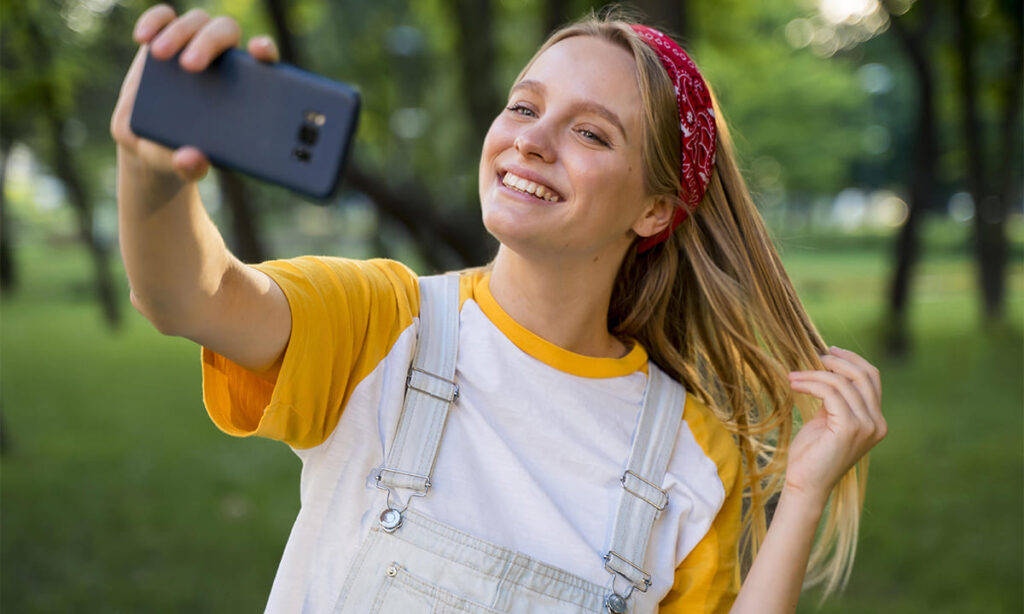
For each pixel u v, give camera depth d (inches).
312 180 31.2
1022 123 989.2
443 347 50.8
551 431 51.6
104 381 429.1
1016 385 408.5
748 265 63.8
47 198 1750.7
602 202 50.0
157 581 178.9
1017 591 176.4
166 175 32.4
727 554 56.0
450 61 493.4
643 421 55.1
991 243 593.3
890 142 1652.3
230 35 31.3
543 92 50.3
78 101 605.6
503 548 47.3
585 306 54.5
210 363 44.2
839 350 60.2
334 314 45.9
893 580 182.1
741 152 83.4
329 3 540.1
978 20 544.7
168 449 292.5
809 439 56.5
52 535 203.2
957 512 227.5
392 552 46.6
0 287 937.5
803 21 879.7
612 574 50.4
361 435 47.6
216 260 36.7
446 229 249.9
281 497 242.4
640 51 51.6
